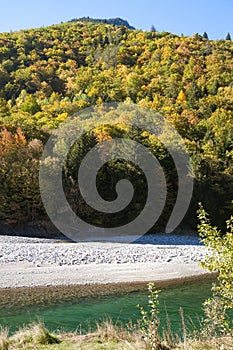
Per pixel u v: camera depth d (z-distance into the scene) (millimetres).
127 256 20656
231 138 42469
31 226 32500
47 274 16422
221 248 5367
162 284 15617
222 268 5312
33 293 13695
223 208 38500
